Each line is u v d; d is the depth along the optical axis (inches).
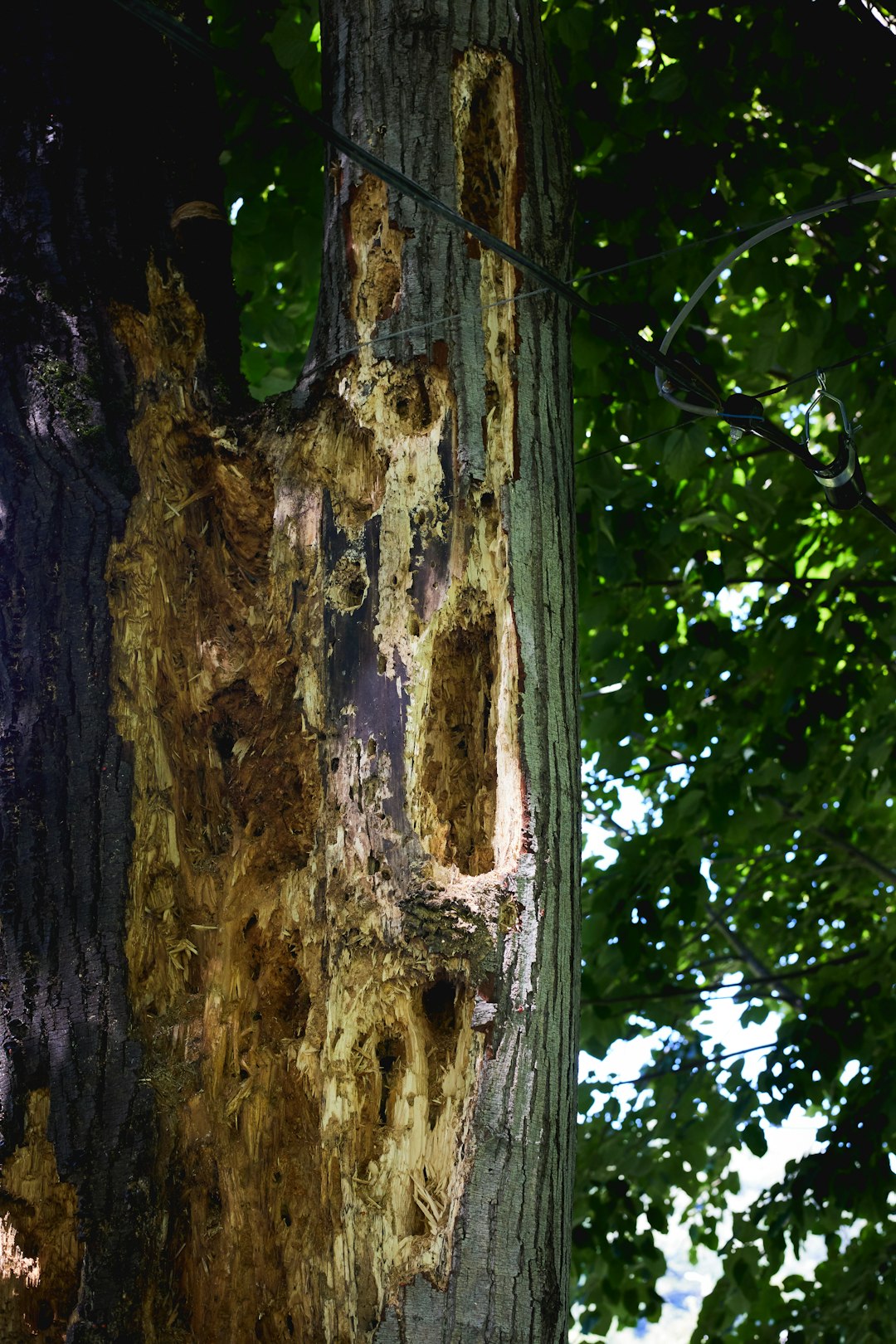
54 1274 76.9
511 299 92.2
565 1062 82.6
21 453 87.2
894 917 229.8
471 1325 74.9
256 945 84.4
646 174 176.4
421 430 87.9
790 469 217.8
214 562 92.9
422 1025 80.3
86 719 84.4
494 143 97.3
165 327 94.2
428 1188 77.3
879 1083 205.3
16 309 89.7
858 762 213.0
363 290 91.6
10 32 96.6
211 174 104.5
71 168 93.4
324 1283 76.3
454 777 85.0
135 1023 81.5
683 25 173.2
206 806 88.9
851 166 179.6
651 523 205.5
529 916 81.6
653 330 178.5
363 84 95.8
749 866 269.9
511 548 87.1
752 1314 233.6
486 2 98.4
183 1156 81.0
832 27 167.5
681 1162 228.1
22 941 80.9
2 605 85.6
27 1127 78.4
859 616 220.4
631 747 240.1
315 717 85.4
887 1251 224.5
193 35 69.2
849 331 189.5
